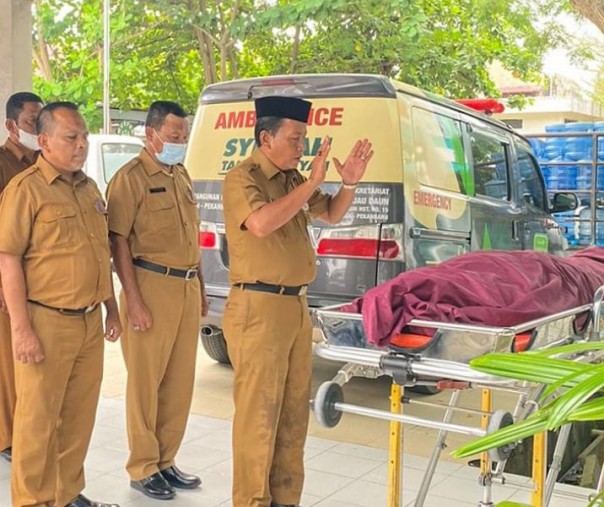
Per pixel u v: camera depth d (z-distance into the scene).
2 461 4.00
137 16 12.30
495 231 5.98
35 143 3.81
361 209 4.81
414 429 4.84
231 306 3.25
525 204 6.60
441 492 3.82
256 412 3.21
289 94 5.08
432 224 5.07
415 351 2.68
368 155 3.43
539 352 1.76
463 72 12.15
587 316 3.27
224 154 5.29
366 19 11.34
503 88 20.86
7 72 5.04
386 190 4.77
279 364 3.22
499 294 2.84
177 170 3.78
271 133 3.21
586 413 1.47
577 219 10.05
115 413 4.96
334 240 4.84
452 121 5.54
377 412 2.79
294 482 3.44
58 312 3.12
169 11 11.71
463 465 4.20
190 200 3.79
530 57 12.52
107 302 3.47
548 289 3.04
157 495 3.64
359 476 4.02
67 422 3.32
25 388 3.12
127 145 10.73
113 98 13.41
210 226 5.27
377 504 3.67
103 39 12.25
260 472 3.23
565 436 3.24
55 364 3.13
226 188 3.19
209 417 4.95
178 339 3.74
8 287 3.07
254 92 5.22
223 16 11.79
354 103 4.89
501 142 6.32
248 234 3.16
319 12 10.17
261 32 11.80
